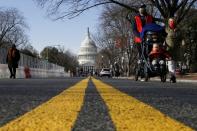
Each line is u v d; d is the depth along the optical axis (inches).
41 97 272.2
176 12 1400.1
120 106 199.8
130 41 3189.0
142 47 684.1
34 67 2004.2
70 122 139.3
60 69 3735.2
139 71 770.2
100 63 6097.4
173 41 1203.2
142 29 674.8
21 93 317.1
